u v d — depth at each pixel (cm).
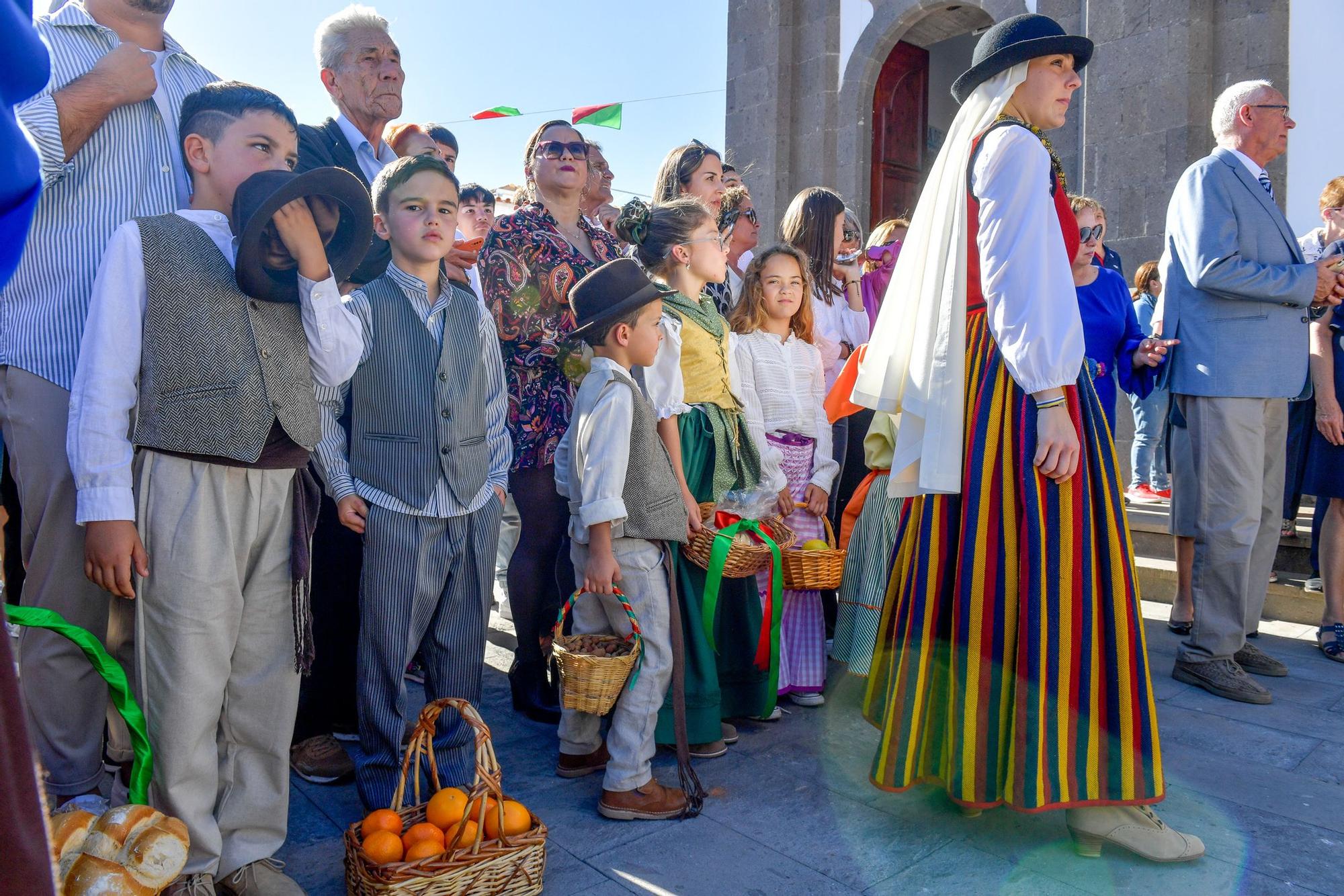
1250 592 392
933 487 247
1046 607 233
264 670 207
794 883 226
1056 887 219
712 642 300
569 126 350
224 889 208
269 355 198
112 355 184
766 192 912
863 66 865
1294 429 483
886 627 272
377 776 252
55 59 217
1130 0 684
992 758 236
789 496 349
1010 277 235
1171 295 386
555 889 223
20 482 212
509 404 328
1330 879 229
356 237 208
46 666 210
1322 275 361
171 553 189
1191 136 664
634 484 267
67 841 154
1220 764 302
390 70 342
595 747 290
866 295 464
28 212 98
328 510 286
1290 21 639
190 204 223
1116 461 244
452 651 262
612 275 272
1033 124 258
